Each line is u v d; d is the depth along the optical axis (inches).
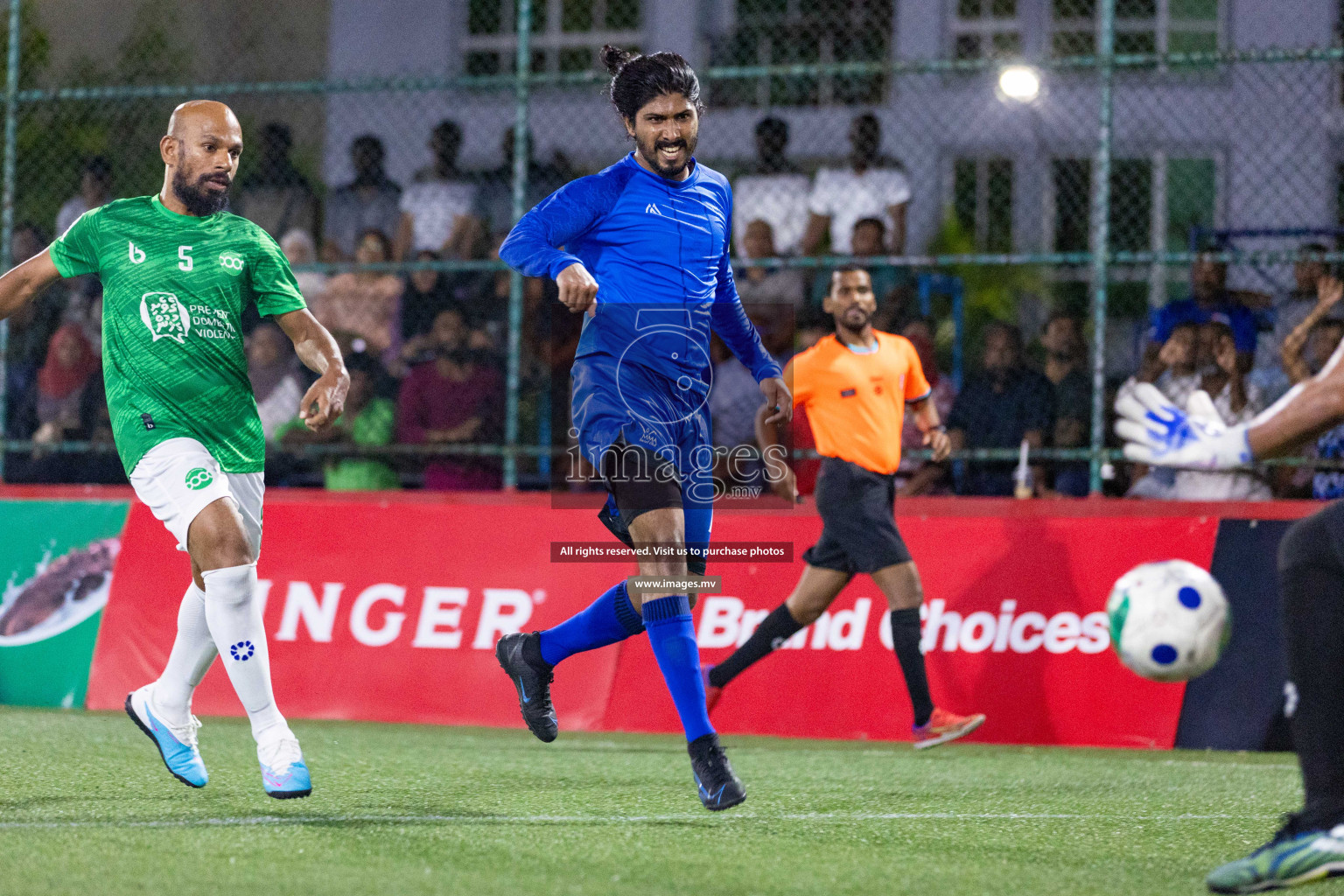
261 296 508.4
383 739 745.0
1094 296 849.5
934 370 986.1
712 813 506.6
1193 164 1339.8
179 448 483.8
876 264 851.4
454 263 914.7
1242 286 1016.9
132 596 884.0
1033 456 849.5
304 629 863.1
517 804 516.1
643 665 830.5
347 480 973.8
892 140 1407.5
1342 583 369.1
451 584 856.9
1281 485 861.8
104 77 1390.3
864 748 764.6
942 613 816.9
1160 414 363.6
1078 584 807.1
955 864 414.6
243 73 1534.2
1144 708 778.8
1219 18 1512.1
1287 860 360.5
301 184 1137.4
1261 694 768.9
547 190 1106.1
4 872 369.4
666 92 475.2
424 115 1467.8
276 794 473.7
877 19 1550.2
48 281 501.0
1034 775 645.3
